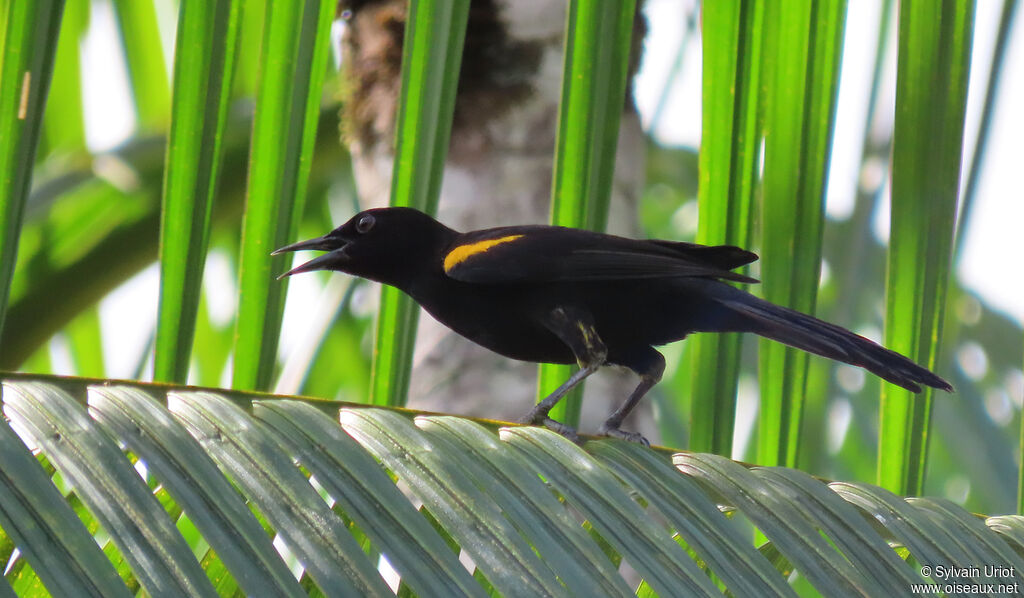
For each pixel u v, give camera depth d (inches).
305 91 286.4
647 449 233.8
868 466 573.0
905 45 300.0
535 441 222.4
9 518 173.9
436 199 285.9
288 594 178.4
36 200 464.1
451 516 201.9
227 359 530.9
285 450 201.5
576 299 350.3
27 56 262.7
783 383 311.6
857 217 444.5
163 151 473.1
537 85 421.4
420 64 286.5
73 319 437.1
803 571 212.1
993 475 566.6
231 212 473.1
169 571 176.4
